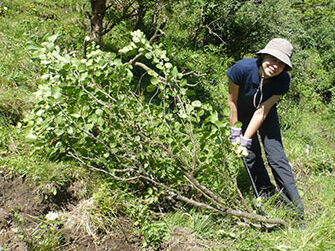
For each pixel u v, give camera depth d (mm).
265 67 2775
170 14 7223
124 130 2598
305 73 8258
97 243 2350
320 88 8344
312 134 5809
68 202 2525
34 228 2277
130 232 2490
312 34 9766
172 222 2686
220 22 7742
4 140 2697
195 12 7676
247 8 7965
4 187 2383
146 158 2607
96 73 2385
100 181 2691
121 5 5672
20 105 3109
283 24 8391
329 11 10453
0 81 3268
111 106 2443
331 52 9305
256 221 2844
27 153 2662
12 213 2291
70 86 2285
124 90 2559
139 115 2635
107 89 2580
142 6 5309
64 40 4527
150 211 2646
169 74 2533
